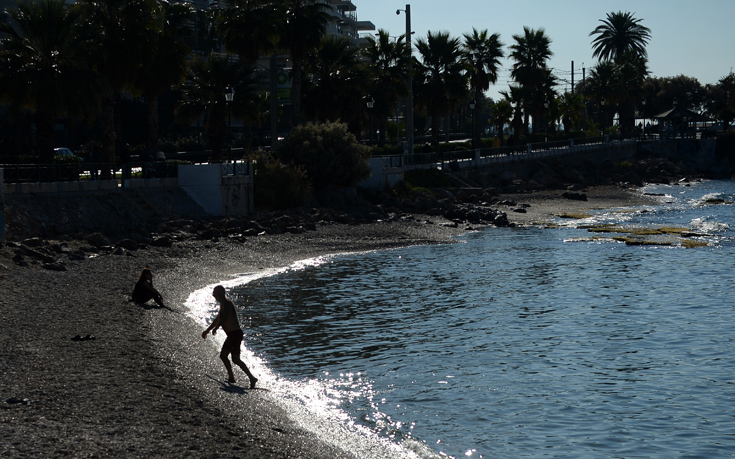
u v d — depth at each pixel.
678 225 47.34
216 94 48.41
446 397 13.88
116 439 9.94
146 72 42.28
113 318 18.08
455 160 64.25
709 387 14.70
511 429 12.29
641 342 18.50
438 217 49.50
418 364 16.19
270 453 10.19
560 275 29.39
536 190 67.75
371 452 10.90
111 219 32.69
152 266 26.88
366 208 48.31
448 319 21.05
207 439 10.37
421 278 28.38
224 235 35.38
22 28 33.25
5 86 32.09
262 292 24.84
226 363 14.00
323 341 18.17
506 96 89.56
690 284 27.31
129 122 76.94
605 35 117.31
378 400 13.58
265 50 51.94
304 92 57.84
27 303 18.97
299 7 53.94
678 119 108.75
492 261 33.25
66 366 13.47
